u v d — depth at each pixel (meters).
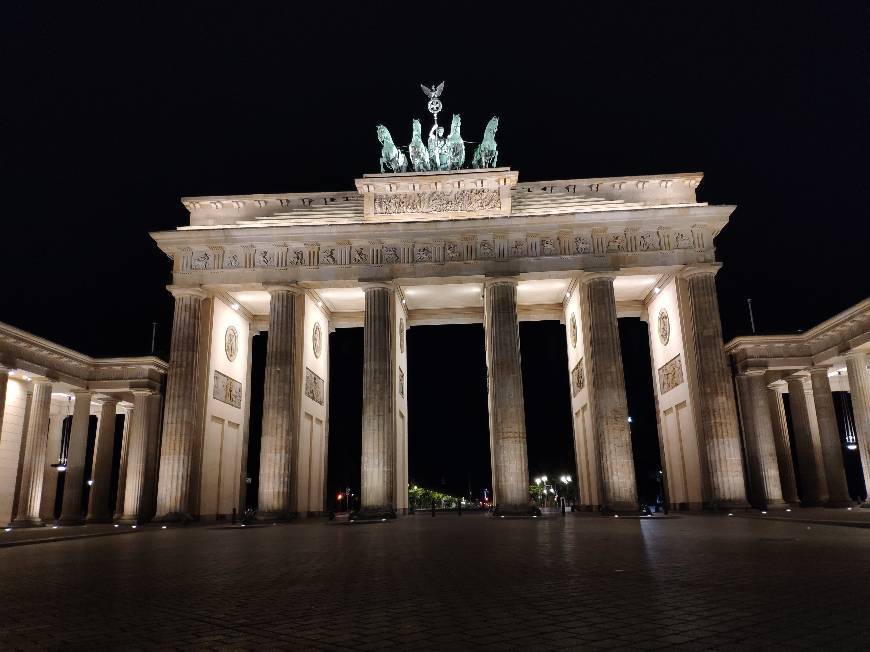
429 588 14.20
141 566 20.23
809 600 11.84
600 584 14.23
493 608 11.66
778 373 65.31
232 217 61.59
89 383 64.69
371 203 59.78
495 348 56.31
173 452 55.56
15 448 62.00
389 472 54.47
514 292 57.72
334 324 73.06
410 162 68.56
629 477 53.62
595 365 56.12
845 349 56.72
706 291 56.53
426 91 67.88
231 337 65.75
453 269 57.94
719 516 48.09
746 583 13.95
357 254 58.69
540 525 39.47
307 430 62.06
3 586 15.78
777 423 69.31
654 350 68.19
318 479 65.94
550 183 60.50
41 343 57.62
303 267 58.53
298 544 28.11
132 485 61.84
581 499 65.94
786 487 67.31
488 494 165.38
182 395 56.72
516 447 53.97
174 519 53.72
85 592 14.64
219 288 59.38
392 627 10.28
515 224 57.38
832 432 60.59
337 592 13.95
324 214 60.72
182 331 58.09
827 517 39.97
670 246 57.28
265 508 53.94
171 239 58.75
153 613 11.93
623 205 59.75
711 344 55.44
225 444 63.34
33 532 45.50
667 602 11.90
